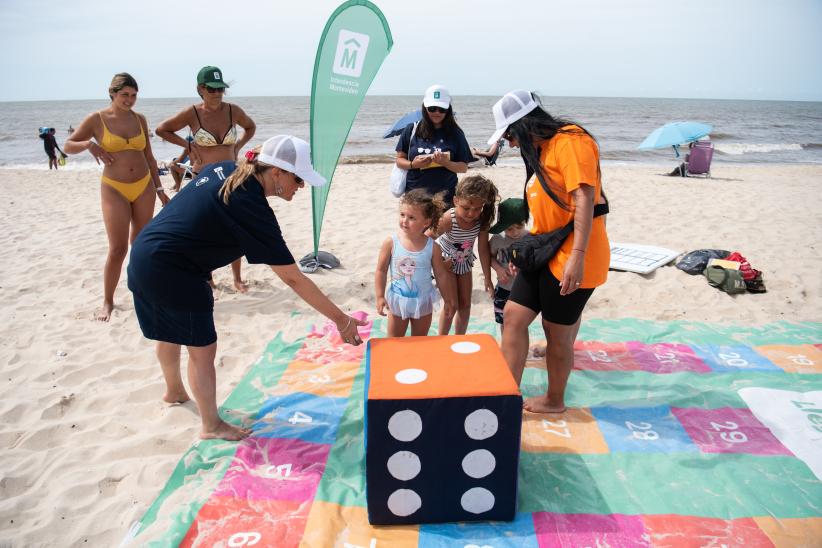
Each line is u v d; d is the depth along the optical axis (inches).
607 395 142.0
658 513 102.1
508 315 124.0
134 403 143.3
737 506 103.3
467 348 107.1
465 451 93.7
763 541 95.2
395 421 90.6
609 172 593.0
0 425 133.9
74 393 147.6
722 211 359.6
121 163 186.7
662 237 295.6
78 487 112.0
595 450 120.3
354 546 95.3
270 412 136.6
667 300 207.0
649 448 120.8
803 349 165.9
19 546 98.0
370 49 202.7
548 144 110.7
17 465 119.4
